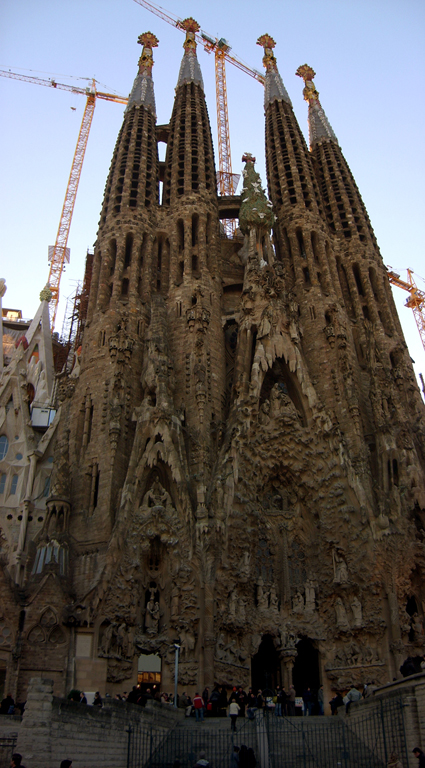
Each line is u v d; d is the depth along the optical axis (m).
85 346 52.19
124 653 37.47
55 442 54.88
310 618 44.72
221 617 40.59
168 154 70.06
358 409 51.38
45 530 42.38
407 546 44.31
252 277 55.19
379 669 41.59
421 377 61.12
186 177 64.69
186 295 56.38
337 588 44.34
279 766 23.86
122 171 63.91
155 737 25.14
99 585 38.25
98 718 21.47
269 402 49.75
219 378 53.09
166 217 62.66
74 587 40.34
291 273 63.53
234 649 40.56
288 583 45.81
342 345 55.59
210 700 32.28
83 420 48.12
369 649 42.47
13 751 18.28
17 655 35.56
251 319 52.97
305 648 45.94
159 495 42.91
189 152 67.25
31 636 36.56
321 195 71.06
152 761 23.81
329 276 61.66
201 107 73.50
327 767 23.69
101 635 37.28
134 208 59.97
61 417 53.22
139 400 49.50
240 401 48.16
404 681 22.89
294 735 26.56
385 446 48.69
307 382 50.50
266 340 51.56
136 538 40.66
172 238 60.66
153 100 71.88
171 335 54.31
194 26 85.62
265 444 48.12
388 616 42.75
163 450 43.88
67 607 37.25
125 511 41.06
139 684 37.56
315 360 56.16
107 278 55.84
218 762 24.05
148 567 41.25
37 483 54.09
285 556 46.69
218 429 49.09
